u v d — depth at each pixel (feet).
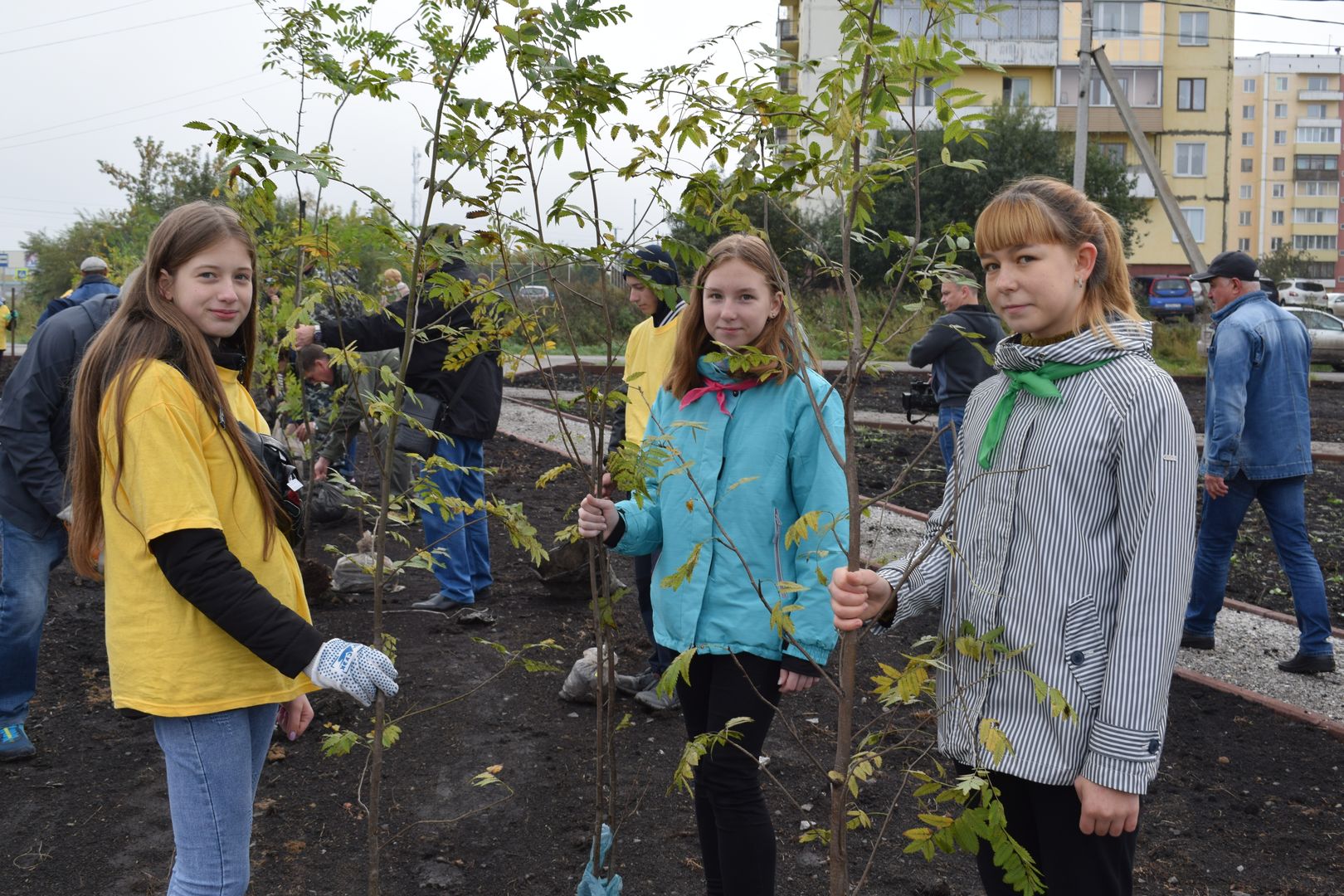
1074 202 6.46
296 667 6.55
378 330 15.87
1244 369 15.83
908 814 11.55
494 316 7.90
